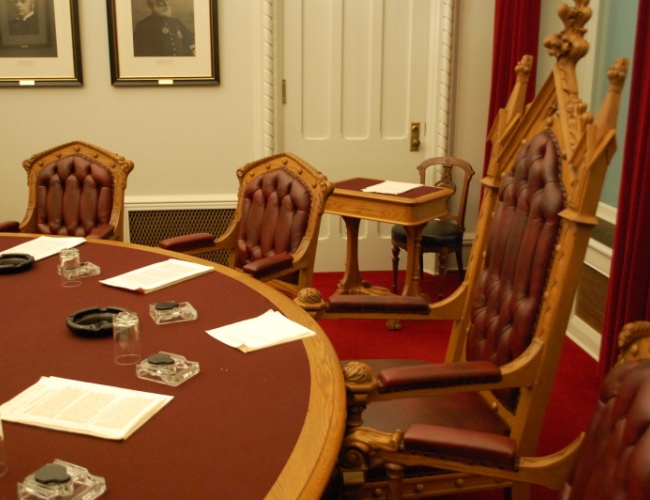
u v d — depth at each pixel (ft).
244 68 13.55
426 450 4.35
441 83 13.85
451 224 13.04
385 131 14.37
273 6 13.34
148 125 13.64
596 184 5.05
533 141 5.92
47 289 6.22
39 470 3.12
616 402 3.42
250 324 5.32
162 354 4.50
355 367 4.81
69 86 13.21
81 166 10.32
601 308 10.40
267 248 9.11
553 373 5.33
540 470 4.30
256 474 3.31
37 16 12.91
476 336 6.31
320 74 13.97
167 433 3.69
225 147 13.88
